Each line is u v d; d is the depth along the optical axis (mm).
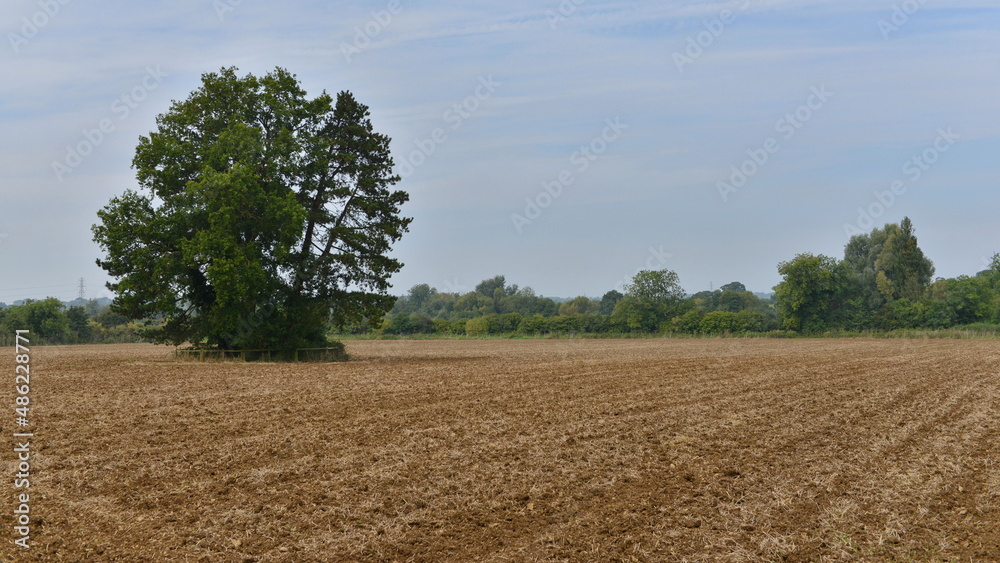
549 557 8547
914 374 32531
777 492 11312
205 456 13430
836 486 11727
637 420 18047
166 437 15273
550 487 11414
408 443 14758
